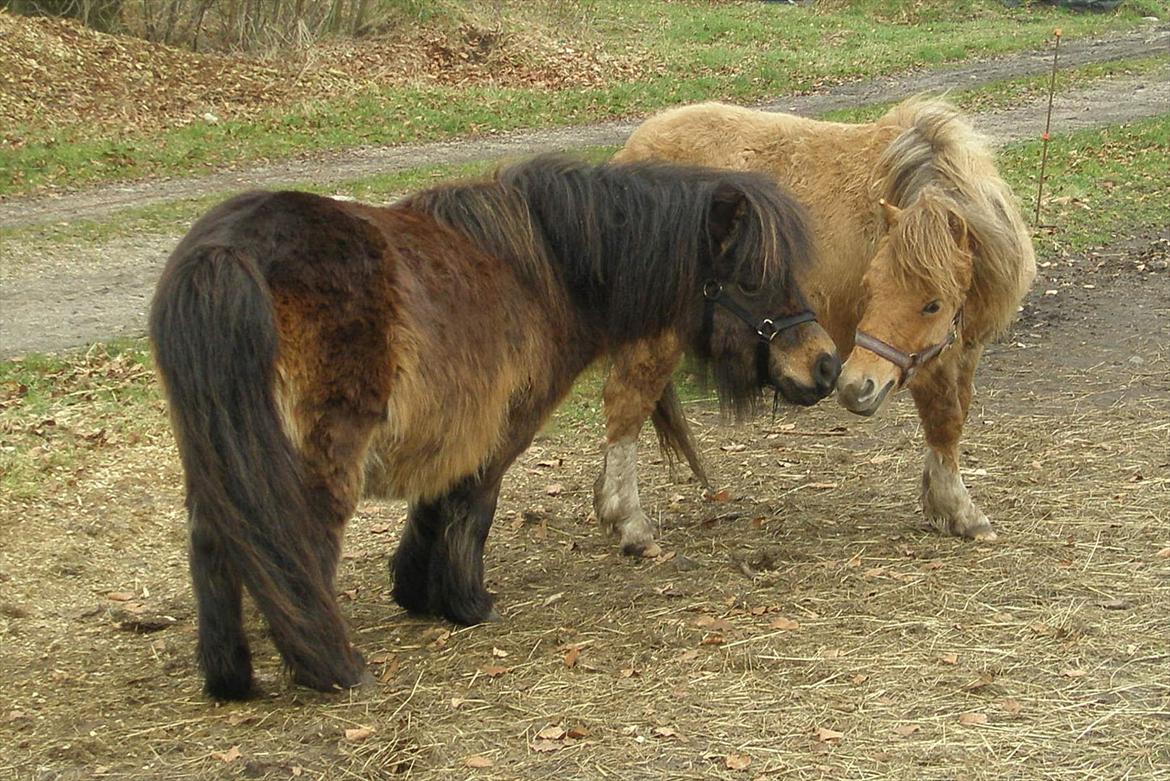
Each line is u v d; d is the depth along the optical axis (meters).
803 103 19.75
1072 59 22.89
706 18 26.44
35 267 11.48
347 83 19.25
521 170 4.82
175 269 3.68
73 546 5.88
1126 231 12.34
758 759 3.68
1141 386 7.93
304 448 3.81
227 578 3.93
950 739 3.77
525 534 6.04
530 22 23.95
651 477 6.85
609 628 4.77
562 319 4.78
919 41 25.00
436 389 4.13
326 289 3.82
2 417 7.43
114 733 3.94
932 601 4.87
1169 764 3.61
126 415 7.63
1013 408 7.64
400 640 4.73
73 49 18.00
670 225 4.82
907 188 5.30
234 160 15.68
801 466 6.89
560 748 3.76
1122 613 4.71
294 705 4.06
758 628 4.67
